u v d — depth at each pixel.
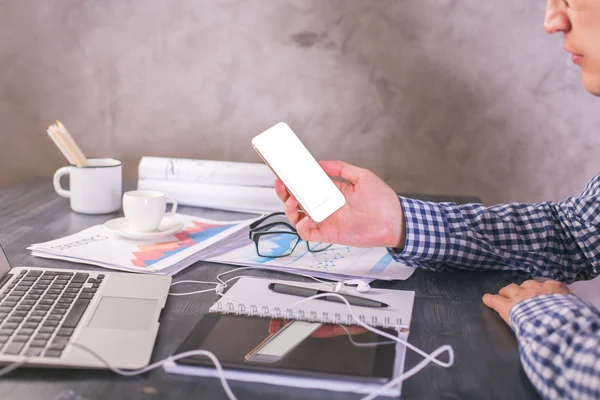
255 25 1.46
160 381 0.58
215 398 0.55
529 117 1.47
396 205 0.92
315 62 1.47
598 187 0.99
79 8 1.47
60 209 1.19
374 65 1.47
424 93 1.48
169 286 0.79
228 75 1.49
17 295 0.72
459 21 1.44
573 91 1.45
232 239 1.03
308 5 1.45
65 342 0.61
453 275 0.93
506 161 1.50
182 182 1.24
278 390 0.57
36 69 1.50
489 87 1.46
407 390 0.58
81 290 0.74
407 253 0.92
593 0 0.74
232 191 1.22
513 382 0.60
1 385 0.56
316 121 1.50
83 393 0.55
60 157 1.55
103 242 0.97
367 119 1.49
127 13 1.47
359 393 0.57
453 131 1.49
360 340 0.65
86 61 1.50
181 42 1.48
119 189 1.19
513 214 0.99
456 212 0.95
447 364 0.62
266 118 1.51
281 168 0.85
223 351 0.61
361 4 1.44
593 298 1.56
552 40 1.44
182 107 1.52
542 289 0.78
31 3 1.47
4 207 1.18
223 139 1.53
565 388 0.55
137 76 1.50
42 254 0.90
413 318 0.75
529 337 0.61
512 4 1.42
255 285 0.80
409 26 1.45
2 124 1.53
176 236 1.03
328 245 1.03
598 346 0.54
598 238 0.96
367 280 0.86
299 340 0.65
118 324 0.66
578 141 1.48
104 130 1.54
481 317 0.76
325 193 0.85
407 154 1.51
